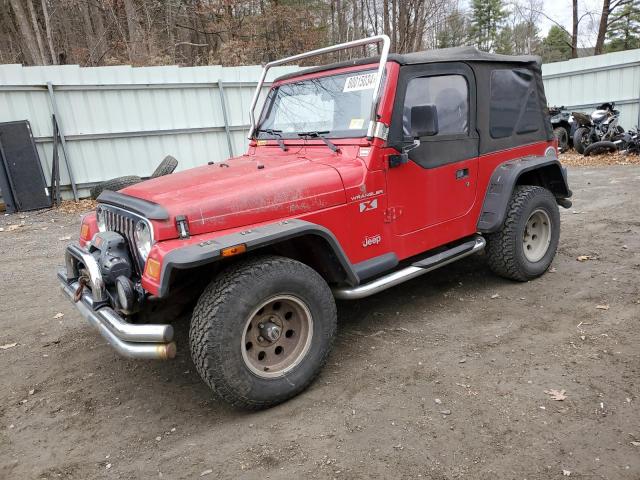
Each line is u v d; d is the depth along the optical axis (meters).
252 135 4.21
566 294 4.11
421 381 2.99
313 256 3.12
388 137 3.27
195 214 2.65
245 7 20.45
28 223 8.21
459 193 3.87
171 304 3.06
